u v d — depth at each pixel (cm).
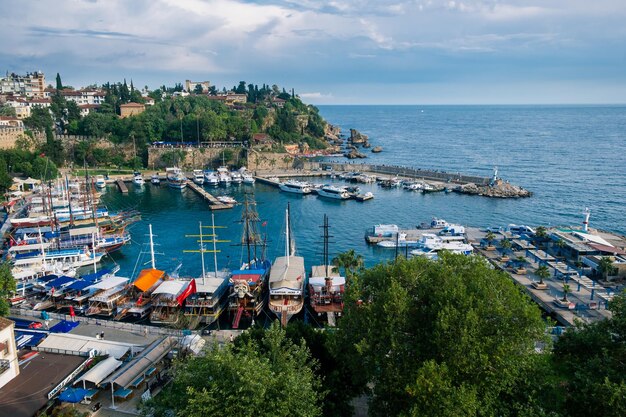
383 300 4969
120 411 5250
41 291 9356
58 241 12550
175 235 14550
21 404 4759
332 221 16338
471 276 5103
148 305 8688
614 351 4784
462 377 4481
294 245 12794
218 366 4109
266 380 3891
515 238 13212
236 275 9050
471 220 16462
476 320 4359
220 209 17950
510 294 4894
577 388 4466
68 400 5075
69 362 5622
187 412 3888
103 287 8994
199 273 11256
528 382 4609
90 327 7544
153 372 5853
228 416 3781
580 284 9725
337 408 4862
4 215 16362
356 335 4969
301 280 8938
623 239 12656
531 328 4766
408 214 17300
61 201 17288
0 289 7688
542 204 18575
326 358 5334
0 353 5094
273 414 3775
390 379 4538
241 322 8569
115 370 5688
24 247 11794
